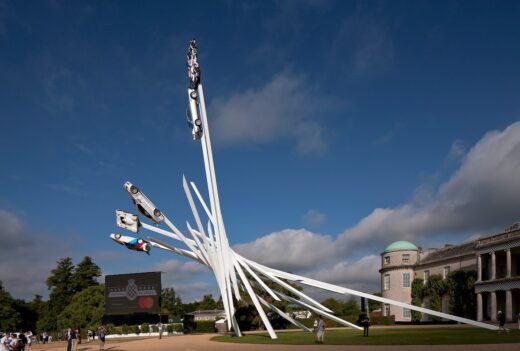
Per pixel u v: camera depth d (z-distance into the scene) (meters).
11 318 90.31
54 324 96.19
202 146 40.91
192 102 40.62
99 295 83.06
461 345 24.64
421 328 47.88
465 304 69.88
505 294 62.94
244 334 43.81
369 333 38.34
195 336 48.19
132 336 60.94
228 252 41.12
